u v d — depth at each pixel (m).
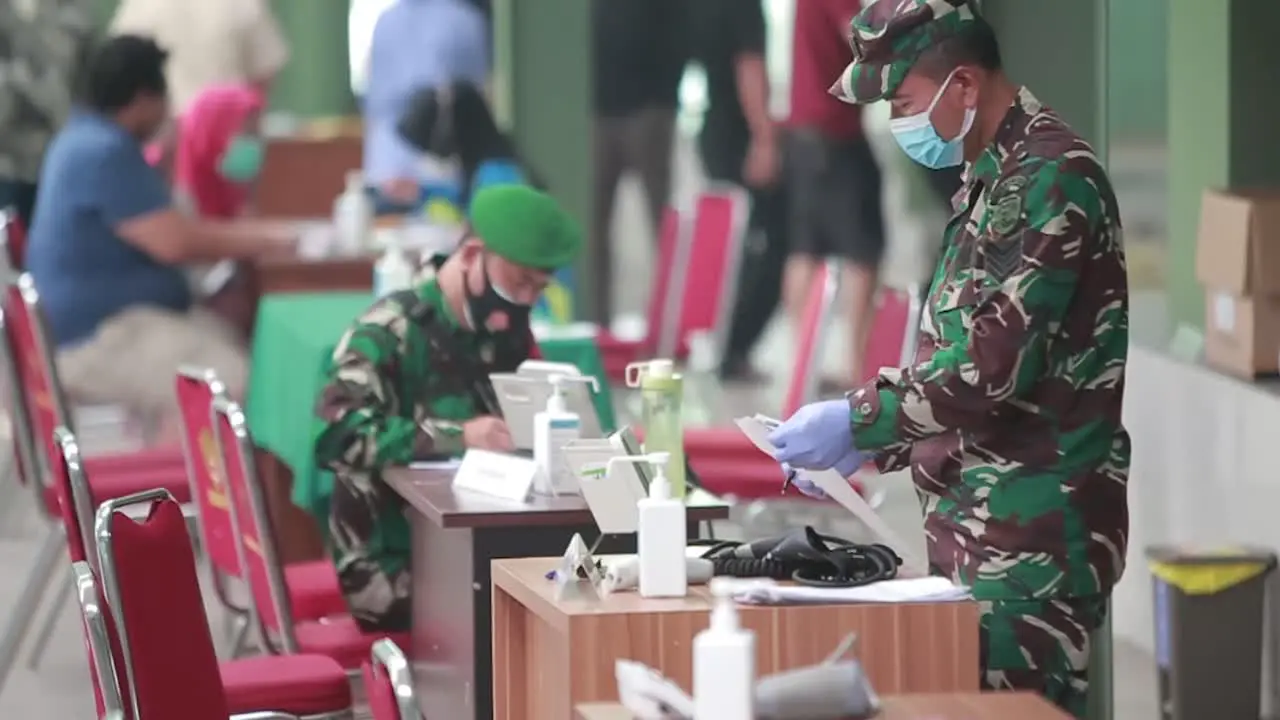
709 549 7.65
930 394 7.15
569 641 6.82
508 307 10.43
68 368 16.80
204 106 20.20
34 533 16.97
